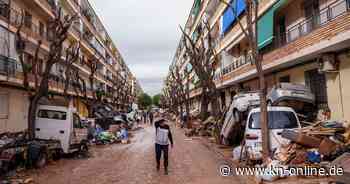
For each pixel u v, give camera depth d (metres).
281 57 15.98
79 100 36.94
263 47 20.20
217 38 34.19
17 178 9.52
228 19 27.56
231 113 14.79
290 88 14.02
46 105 14.10
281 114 10.64
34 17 26.03
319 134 9.47
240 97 14.59
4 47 19.22
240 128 14.95
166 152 10.12
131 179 9.27
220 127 17.84
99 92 39.34
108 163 12.42
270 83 20.25
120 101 68.31
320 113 13.86
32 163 11.16
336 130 9.70
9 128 21.36
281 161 8.70
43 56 26.88
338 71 12.79
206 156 13.53
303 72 15.73
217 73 34.59
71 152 14.14
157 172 10.19
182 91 47.94
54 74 28.94
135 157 13.87
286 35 17.22
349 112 12.10
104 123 27.36
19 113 22.84
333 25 11.56
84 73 39.84
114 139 20.77
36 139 12.95
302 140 8.88
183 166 11.17
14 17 21.58
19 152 10.54
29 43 23.19
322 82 14.46
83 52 42.19
